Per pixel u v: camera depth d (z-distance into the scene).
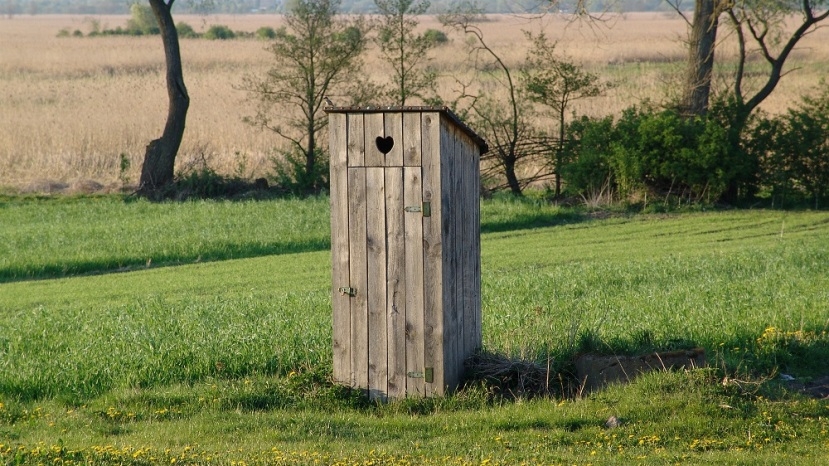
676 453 16.55
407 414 19.27
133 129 88.19
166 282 38.69
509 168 64.25
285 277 38.91
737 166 57.47
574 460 15.82
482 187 65.25
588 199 60.47
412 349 19.75
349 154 19.75
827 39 162.50
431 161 19.41
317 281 37.69
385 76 104.00
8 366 22.81
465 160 21.50
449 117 19.62
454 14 69.81
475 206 22.45
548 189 64.56
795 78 112.75
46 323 28.45
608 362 20.66
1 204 61.44
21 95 120.50
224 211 57.44
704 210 57.84
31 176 72.06
